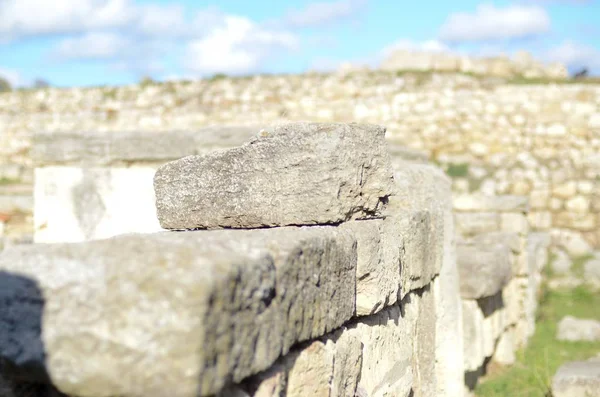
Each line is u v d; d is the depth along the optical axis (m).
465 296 6.77
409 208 4.68
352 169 3.38
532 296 9.99
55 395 2.20
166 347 1.94
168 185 3.71
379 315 3.93
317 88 17.80
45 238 6.94
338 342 3.22
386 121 17.00
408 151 9.19
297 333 2.66
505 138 15.95
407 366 4.46
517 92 16.02
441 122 16.50
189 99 18.45
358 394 3.41
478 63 17.97
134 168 6.82
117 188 6.83
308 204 3.30
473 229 9.72
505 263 7.68
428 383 5.04
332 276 3.02
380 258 3.61
